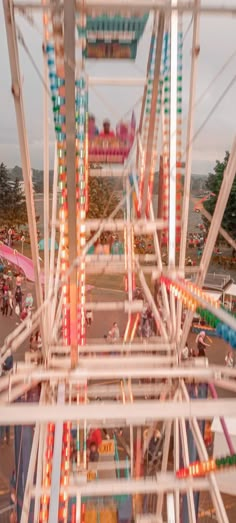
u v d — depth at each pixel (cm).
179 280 539
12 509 763
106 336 1571
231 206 3334
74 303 525
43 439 574
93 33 604
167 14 512
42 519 520
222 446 829
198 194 3475
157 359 620
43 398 537
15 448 668
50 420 321
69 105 393
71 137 409
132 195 948
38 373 533
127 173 904
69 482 560
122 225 752
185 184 620
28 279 2580
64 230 621
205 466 429
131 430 797
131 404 329
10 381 477
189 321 605
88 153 873
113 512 721
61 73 517
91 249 860
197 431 587
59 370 554
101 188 1788
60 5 428
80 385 637
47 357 588
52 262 703
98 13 550
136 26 593
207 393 611
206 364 630
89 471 718
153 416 326
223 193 529
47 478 564
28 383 516
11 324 2008
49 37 578
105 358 614
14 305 2155
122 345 679
